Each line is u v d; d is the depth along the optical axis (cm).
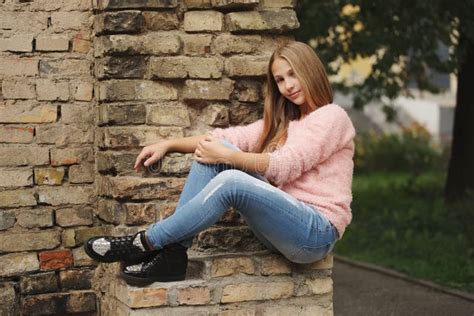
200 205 356
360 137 1709
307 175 379
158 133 404
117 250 366
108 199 417
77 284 434
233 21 409
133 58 400
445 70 966
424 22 888
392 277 725
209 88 409
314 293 402
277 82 390
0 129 420
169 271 374
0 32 419
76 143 432
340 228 378
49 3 426
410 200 1102
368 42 901
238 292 390
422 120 2122
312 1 837
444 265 728
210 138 373
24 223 426
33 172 426
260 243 411
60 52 428
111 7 397
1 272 423
